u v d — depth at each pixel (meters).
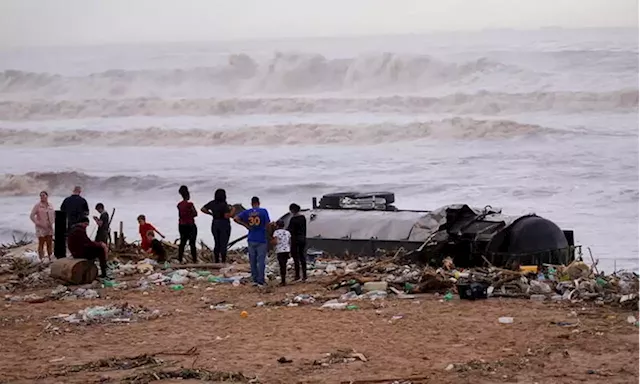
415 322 20.61
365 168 79.06
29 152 101.38
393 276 25.88
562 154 80.94
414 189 67.75
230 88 136.62
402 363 17.06
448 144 92.25
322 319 21.38
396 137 97.81
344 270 27.89
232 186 73.50
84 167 86.56
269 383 15.92
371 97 119.62
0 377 16.80
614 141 86.56
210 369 16.97
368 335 19.48
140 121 117.50
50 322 22.09
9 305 24.44
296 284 26.41
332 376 16.25
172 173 79.69
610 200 60.12
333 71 132.50
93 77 139.50
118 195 74.50
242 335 20.00
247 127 104.12
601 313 21.11
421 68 126.25
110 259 31.47
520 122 96.12
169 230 53.28
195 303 24.19
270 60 136.62
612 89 109.94
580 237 47.91
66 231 30.81
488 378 15.84
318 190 70.00
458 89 119.62
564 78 116.94
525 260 27.41
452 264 26.98
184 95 135.88
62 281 27.52
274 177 75.75
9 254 34.28
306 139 101.00
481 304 22.52
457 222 28.61
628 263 40.56
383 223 30.67
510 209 58.53
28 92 139.75
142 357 18.08
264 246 26.31
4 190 79.38
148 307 23.77
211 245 44.19
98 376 16.78
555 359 16.97
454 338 18.94
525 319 20.56
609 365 16.44
